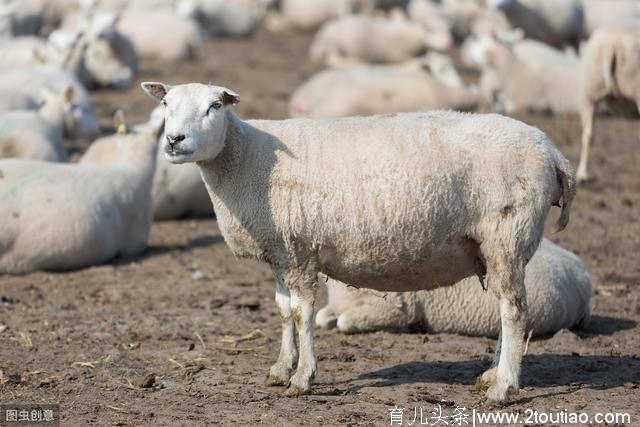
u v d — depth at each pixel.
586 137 20.62
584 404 9.89
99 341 12.23
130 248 16.52
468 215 9.76
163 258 16.36
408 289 10.34
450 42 41.78
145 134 16.95
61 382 10.80
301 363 10.19
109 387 10.62
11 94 23.84
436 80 26.25
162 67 37.66
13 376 10.87
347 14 45.78
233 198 10.04
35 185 15.41
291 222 9.90
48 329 12.73
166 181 18.77
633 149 24.05
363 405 9.92
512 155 9.74
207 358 11.59
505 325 9.86
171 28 39.84
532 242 9.86
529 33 34.00
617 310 13.57
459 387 10.47
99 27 32.31
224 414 9.73
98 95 31.67
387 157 9.77
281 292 10.37
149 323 12.98
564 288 12.34
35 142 19.86
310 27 51.62
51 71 26.94
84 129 23.19
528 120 27.23
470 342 12.00
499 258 9.76
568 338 12.11
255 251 10.17
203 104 9.68
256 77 35.34
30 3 43.50
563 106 27.98
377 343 11.98
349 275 10.16
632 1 37.19
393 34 39.12
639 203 19.42
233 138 9.99
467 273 10.18
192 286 14.78
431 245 9.80
